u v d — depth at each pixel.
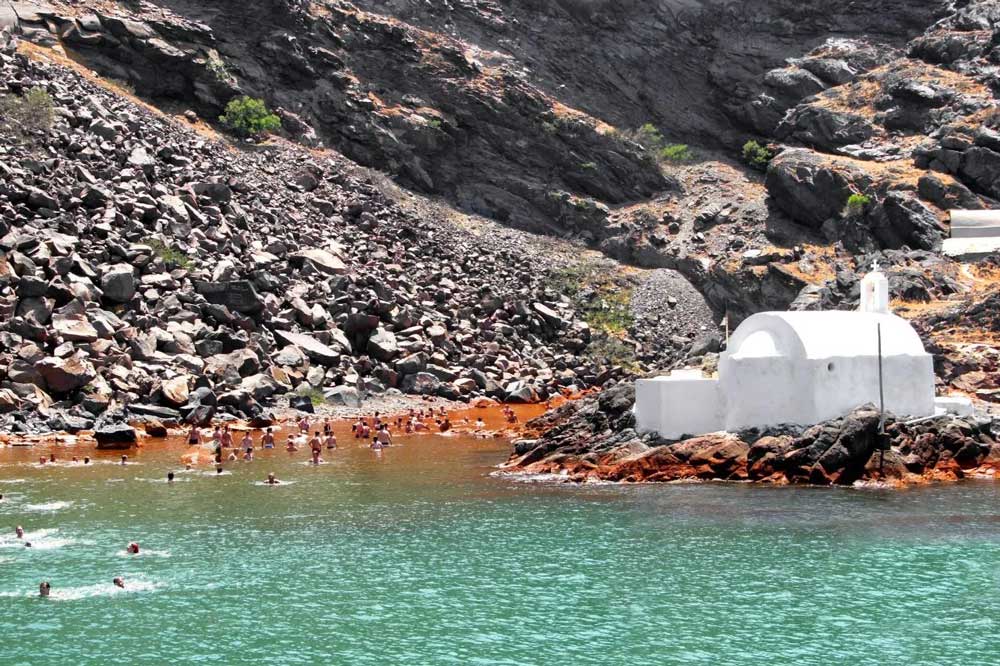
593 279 120.00
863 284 57.03
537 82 149.25
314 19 134.38
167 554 38.94
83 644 30.20
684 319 117.25
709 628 31.05
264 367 79.31
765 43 154.25
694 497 47.31
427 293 101.44
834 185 121.75
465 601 33.53
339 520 44.12
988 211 111.25
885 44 151.00
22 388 66.94
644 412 55.62
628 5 157.38
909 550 38.16
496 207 132.88
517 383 91.56
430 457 61.06
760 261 119.06
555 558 38.00
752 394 52.16
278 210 105.62
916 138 128.75
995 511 43.53
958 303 84.88
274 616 32.34
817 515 43.25
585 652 29.42
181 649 29.80
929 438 50.97
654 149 143.62
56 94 101.94
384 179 125.56
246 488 50.97
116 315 77.00
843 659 28.81
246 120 121.06
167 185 97.81
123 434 62.56
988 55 135.00
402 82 136.88
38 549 39.66
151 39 119.56
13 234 77.56
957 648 29.47
